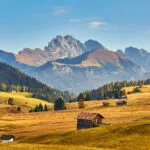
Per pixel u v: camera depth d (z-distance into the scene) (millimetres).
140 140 78438
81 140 88750
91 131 95438
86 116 138750
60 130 151000
